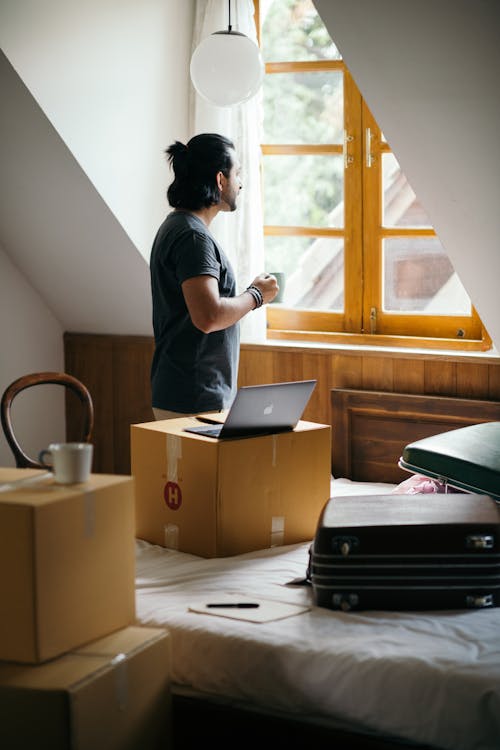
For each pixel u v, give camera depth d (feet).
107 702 5.97
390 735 6.39
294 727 6.70
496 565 7.38
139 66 12.20
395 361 12.19
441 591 7.36
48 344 14.39
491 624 7.02
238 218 12.73
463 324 12.44
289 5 13.00
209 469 8.52
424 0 8.55
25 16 10.59
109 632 6.48
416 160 9.96
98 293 13.62
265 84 13.33
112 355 14.29
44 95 10.96
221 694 6.97
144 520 9.18
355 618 7.17
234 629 6.96
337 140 13.01
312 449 9.13
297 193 13.35
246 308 9.47
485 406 11.42
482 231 10.24
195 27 12.94
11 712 5.79
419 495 8.40
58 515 5.99
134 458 9.20
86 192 11.93
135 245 12.48
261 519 8.85
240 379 13.26
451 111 9.27
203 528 8.64
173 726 7.07
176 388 9.64
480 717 6.03
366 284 13.05
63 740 5.70
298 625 7.04
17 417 13.97
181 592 7.75
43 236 13.03
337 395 12.38
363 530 7.35
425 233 12.54
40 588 5.91
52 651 6.04
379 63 9.27
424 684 6.23
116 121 11.96
